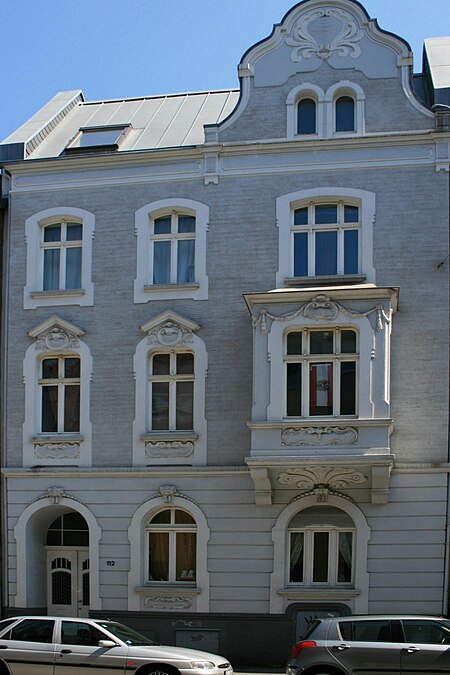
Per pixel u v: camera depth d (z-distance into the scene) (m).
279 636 19.80
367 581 19.67
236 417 20.78
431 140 20.92
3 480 21.70
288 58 22.00
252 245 21.36
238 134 21.84
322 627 14.49
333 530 20.22
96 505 21.12
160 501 20.80
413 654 13.88
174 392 21.38
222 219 21.61
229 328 21.16
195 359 21.19
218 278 21.39
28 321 22.22
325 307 19.75
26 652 14.90
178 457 20.89
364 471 19.50
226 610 20.14
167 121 25.06
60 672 14.70
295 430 19.44
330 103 21.56
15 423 21.86
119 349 21.62
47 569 22.20
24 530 21.42
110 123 25.53
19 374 22.05
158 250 22.17
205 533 20.47
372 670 13.93
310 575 20.16
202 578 20.34
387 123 21.27
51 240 22.83
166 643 20.23
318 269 21.19
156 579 20.94
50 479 21.44
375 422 19.12
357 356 19.66
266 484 19.77
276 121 21.73
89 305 21.94
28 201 22.75
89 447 21.36
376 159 21.09
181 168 22.02
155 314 21.59
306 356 19.80
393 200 20.89
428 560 19.61
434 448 19.92
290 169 21.45
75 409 21.89
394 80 21.45
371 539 19.80
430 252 20.58
